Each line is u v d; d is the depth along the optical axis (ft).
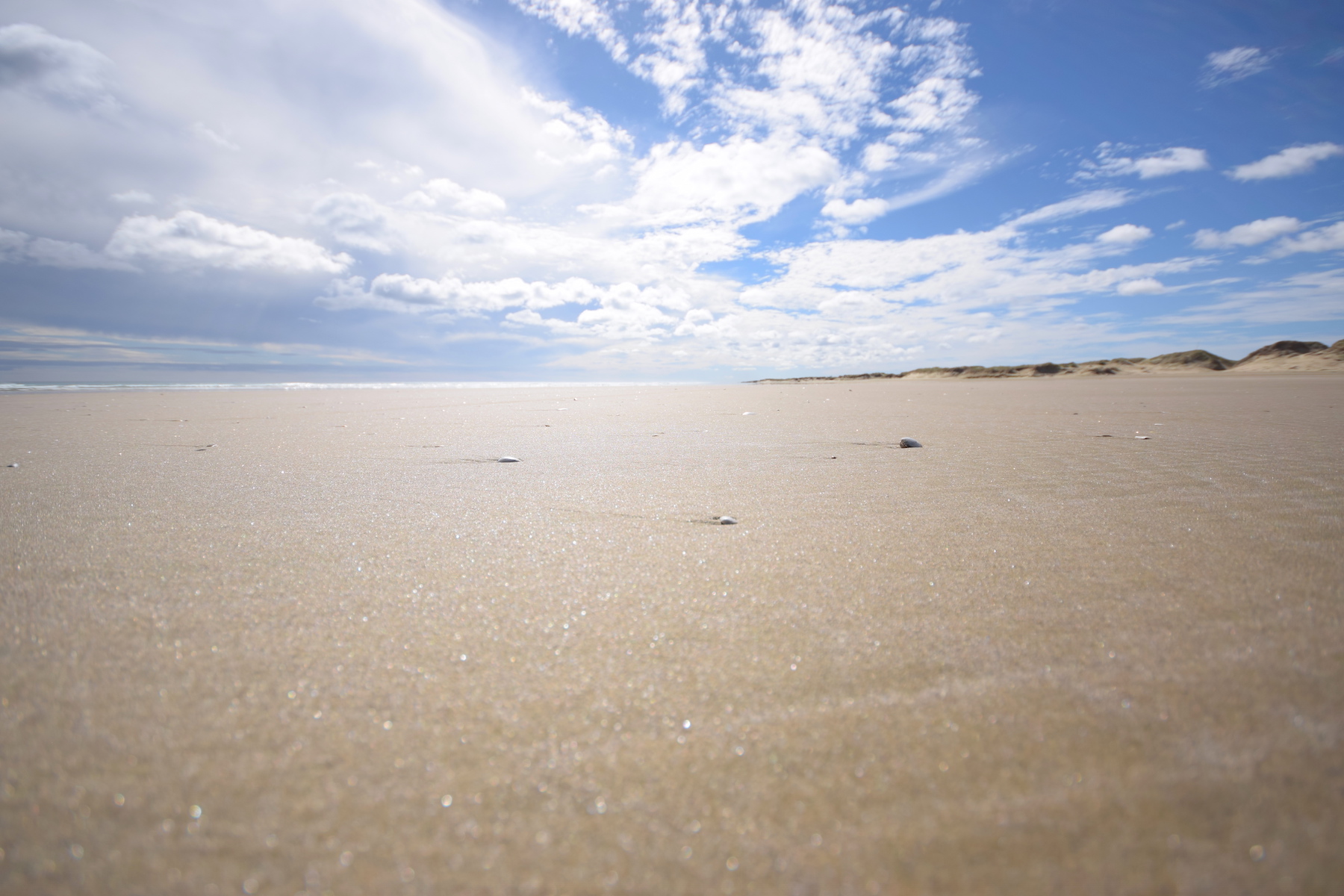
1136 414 23.75
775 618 5.38
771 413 27.07
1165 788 3.20
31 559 6.85
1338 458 12.99
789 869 2.79
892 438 17.60
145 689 4.18
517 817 3.09
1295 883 2.65
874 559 6.99
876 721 3.85
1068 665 4.49
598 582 6.27
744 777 3.37
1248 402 29.37
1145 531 7.95
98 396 35.42
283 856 2.85
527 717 3.91
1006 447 15.43
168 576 6.33
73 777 3.32
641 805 3.17
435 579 6.33
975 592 5.94
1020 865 2.78
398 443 16.93
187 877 2.74
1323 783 3.19
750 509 9.41
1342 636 4.83
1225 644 4.75
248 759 3.48
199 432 19.01
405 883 2.72
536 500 10.02
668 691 4.22
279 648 4.78
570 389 63.82
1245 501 9.41
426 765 3.45
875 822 3.05
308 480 11.61
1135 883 2.67
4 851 2.86
